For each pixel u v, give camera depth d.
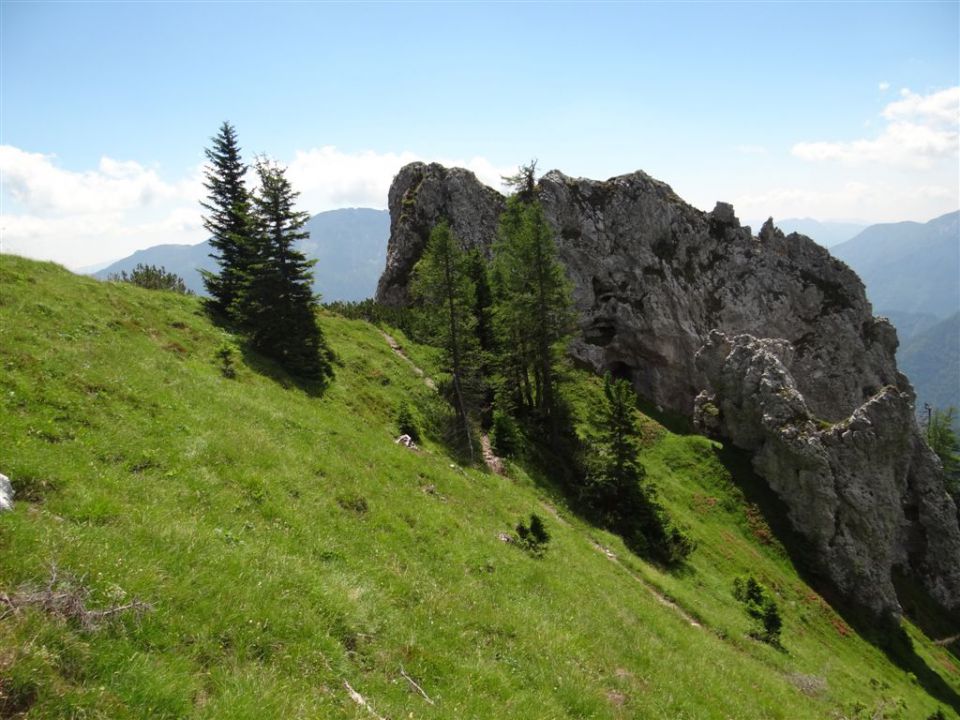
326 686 10.12
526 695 13.00
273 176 38.12
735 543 54.62
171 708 7.88
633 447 44.94
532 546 26.09
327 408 35.56
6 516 9.94
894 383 94.62
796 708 23.12
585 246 82.88
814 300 93.12
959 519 84.88
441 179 83.62
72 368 19.25
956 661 57.34
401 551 18.77
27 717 6.68
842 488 58.88
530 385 59.16
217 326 39.69
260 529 15.05
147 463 15.95
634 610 25.00
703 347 72.69
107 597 9.16
